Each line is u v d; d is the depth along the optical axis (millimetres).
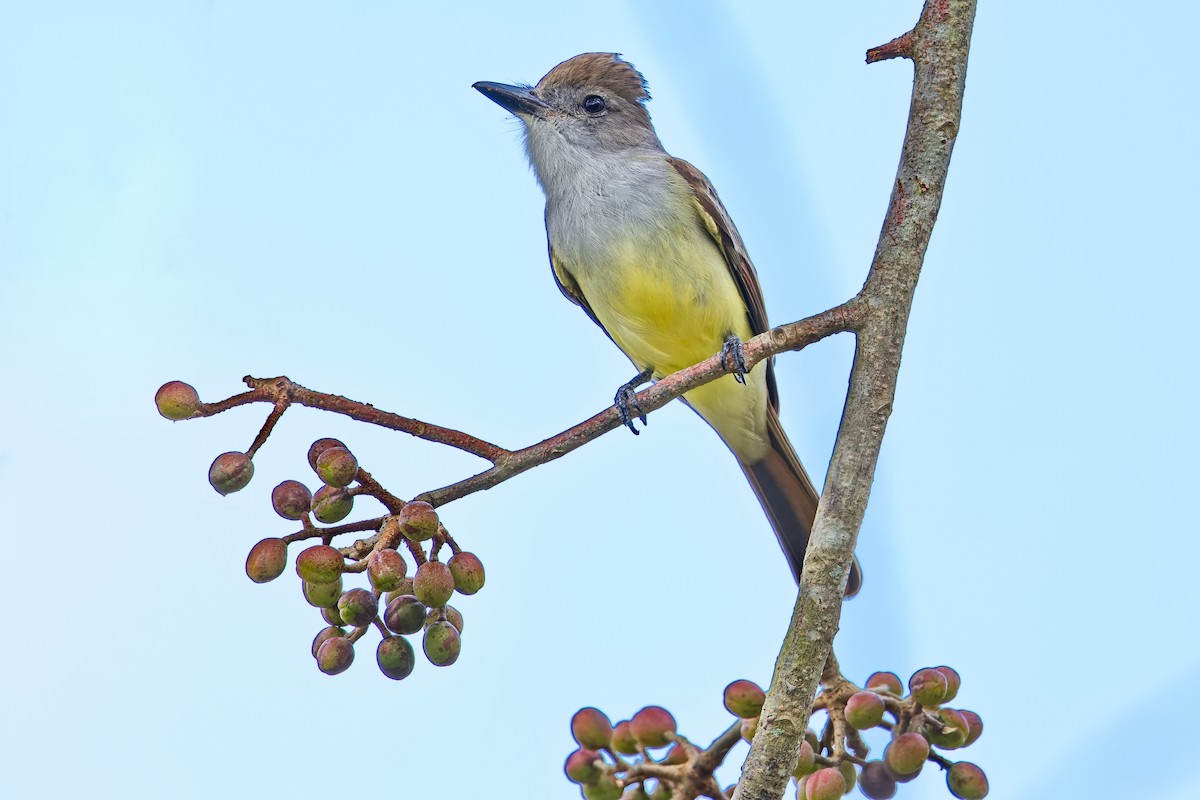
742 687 5418
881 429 5480
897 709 5336
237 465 4957
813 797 5039
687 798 5332
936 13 5750
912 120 5727
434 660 4914
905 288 5613
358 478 5000
